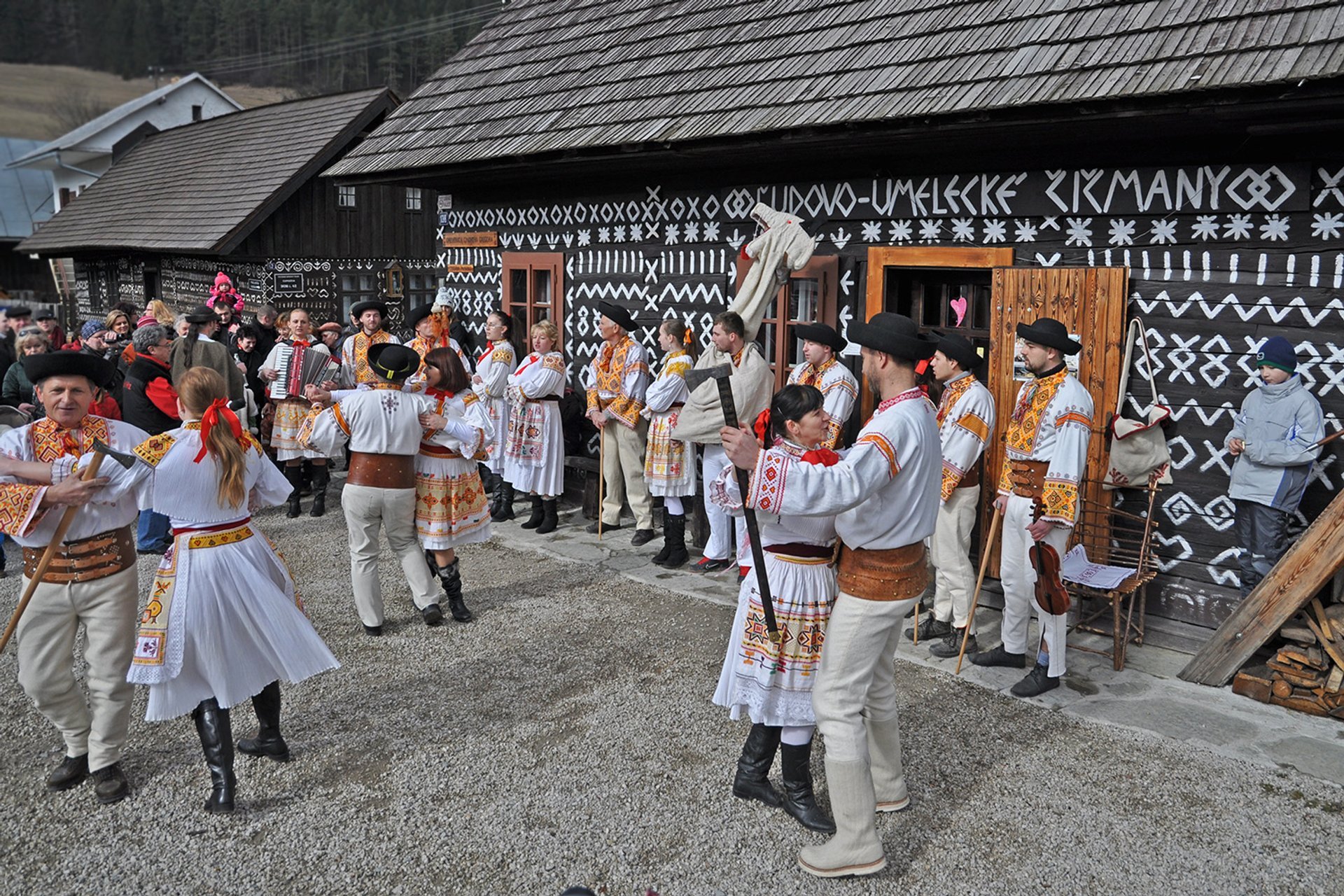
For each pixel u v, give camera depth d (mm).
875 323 3463
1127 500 5688
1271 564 5066
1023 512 4949
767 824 3760
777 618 3646
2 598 6199
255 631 3893
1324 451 5066
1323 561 4598
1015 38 6012
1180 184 5418
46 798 3920
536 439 7867
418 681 5035
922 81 6012
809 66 6953
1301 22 4906
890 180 6602
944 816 3801
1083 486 5582
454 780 4066
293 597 4133
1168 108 4871
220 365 7965
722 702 3865
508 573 6902
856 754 3385
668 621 5910
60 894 3334
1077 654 5426
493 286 9711
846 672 3426
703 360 6676
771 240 6328
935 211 6395
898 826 3738
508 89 9414
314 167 14969
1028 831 3703
